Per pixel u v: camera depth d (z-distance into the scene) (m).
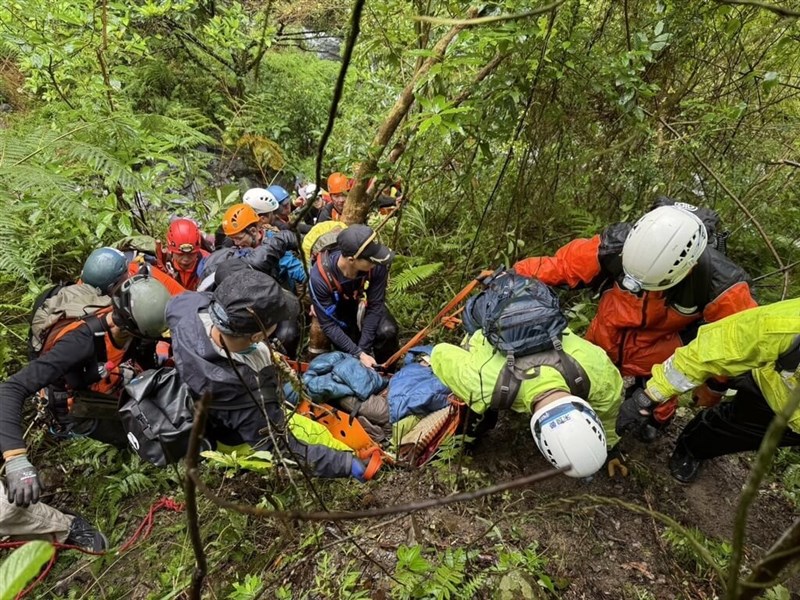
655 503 2.60
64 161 3.27
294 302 2.87
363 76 3.98
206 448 2.12
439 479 2.57
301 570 2.17
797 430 2.03
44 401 2.53
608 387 2.27
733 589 0.71
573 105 2.98
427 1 2.90
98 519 2.62
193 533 0.90
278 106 6.71
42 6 3.38
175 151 4.60
